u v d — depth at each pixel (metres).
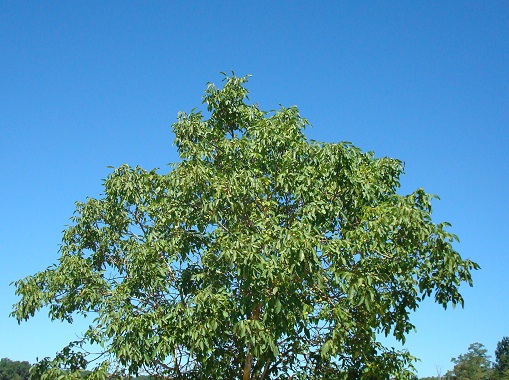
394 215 10.81
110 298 12.62
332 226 12.53
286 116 13.73
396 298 12.44
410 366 12.16
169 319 11.73
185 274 12.70
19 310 13.16
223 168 13.20
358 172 12.59
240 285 11.54
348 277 10.52
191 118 14.33
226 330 11.37
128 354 11.27
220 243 11.02
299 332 12.05
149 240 12.69
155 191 13.02
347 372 12.16
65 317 13.66
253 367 12.73
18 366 52.38
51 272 13.61
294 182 12.46
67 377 11.95
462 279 11.04
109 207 14.23
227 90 14.62
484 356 63.72
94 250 14.53
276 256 10.49
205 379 12.60
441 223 10.92
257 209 12.66
